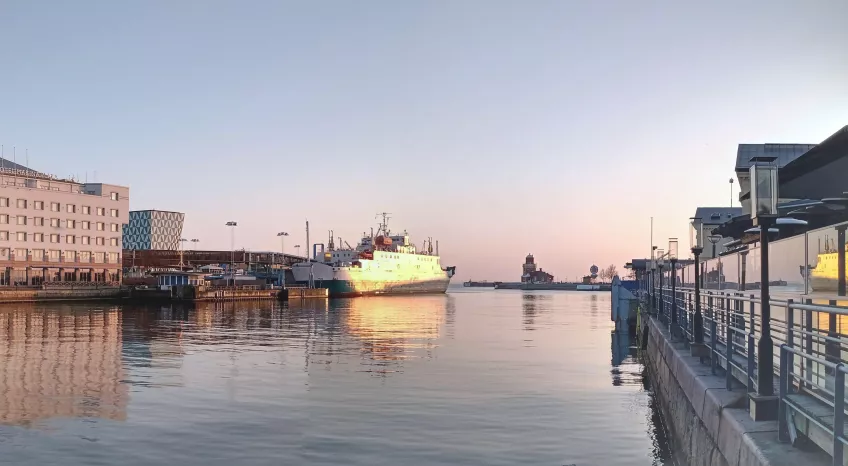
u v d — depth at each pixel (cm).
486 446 2020
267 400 2681
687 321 2475
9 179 12900
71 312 9056
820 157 2697
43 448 1988
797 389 1289
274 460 1864
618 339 5697
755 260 1817
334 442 2042
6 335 5519
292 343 5044
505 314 9969
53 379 3219
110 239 14212
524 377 3353
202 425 2255
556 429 2252
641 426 2331
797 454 1001
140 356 4147
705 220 6172
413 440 2077
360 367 3666
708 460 1414
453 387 3011
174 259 19638
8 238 12394
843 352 1131
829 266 1251
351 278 16725
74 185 14038
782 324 1527
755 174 1199
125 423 2286
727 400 1366
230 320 7744
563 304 15125
